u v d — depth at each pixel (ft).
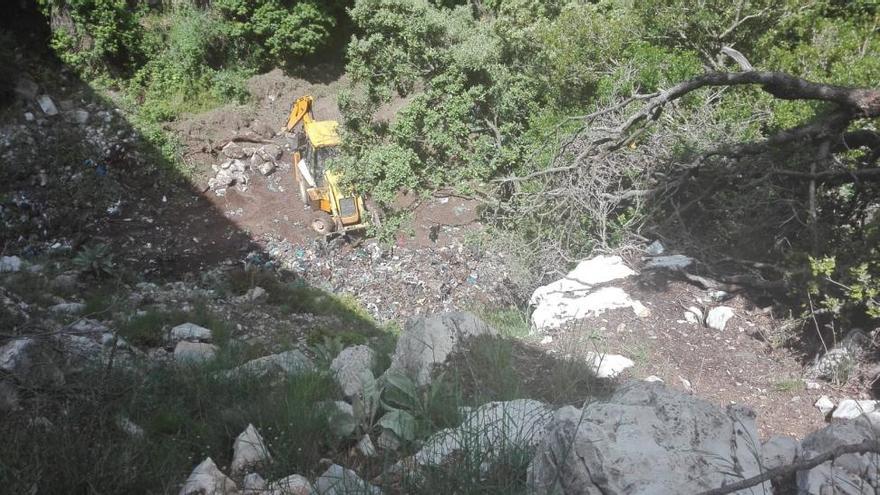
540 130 46.70
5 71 60.59
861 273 20.81
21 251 50.88
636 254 30.45
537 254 36.01
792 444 12.47
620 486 10.59
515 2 52.90
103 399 17.67
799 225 27.20
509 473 12.75
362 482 13.20
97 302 32.35
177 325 30.96
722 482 10.78
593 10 50.08
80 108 62.64
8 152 57.57
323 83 72.33
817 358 22.27
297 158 58.59
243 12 70.64
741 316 24.84
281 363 22.56
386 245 51.31
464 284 46.57
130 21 66.80
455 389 16.83
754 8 43.45
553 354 21.06
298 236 54.65
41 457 13.82
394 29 52.49
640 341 23.36
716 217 30.66
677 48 44.96
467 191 49.88
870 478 11.69
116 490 13.38
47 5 65.72
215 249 53.11
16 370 18.53
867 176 25.23
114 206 56.39
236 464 15.05
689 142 33.24
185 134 63.05
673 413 11.82
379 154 51.24
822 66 37.47
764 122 35.76
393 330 38.88
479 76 50.60
